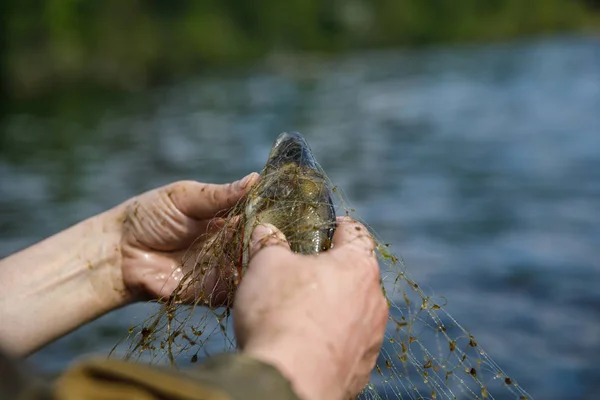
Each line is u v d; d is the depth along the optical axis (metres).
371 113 26.25
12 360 0.96
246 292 1.44
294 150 2.21
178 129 23.34
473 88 32.19
